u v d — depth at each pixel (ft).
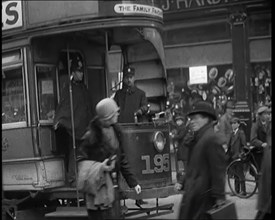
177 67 55.26
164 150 25.63
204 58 53.98
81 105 25.68
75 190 24.86
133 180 19.39
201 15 52.95
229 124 37.32
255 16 51.37
